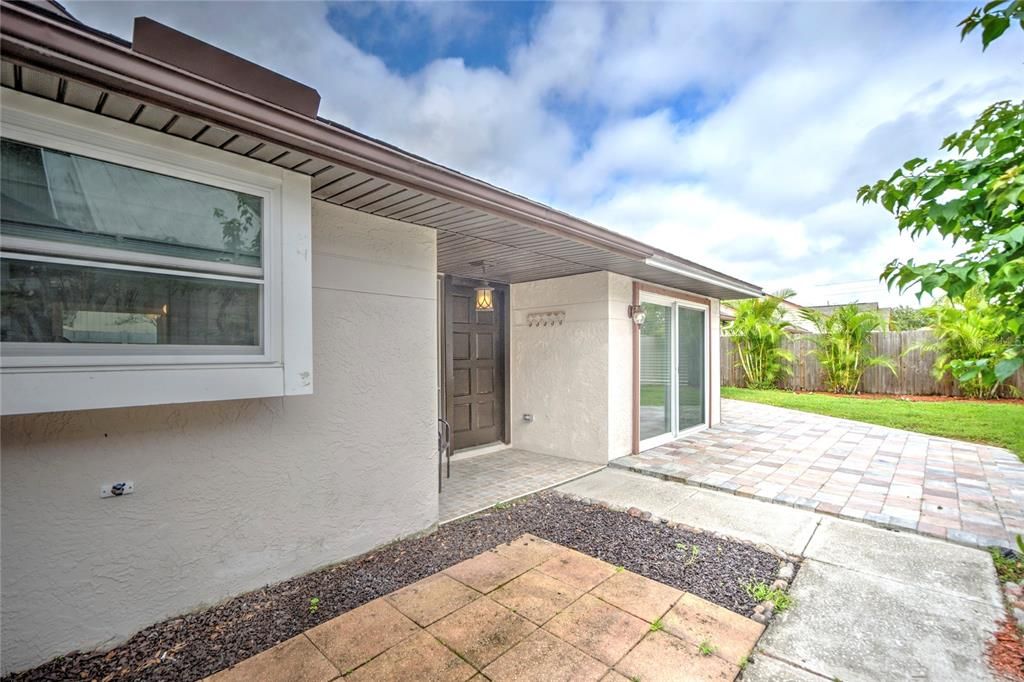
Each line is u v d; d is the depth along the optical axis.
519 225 3.55
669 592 2.72
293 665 2.11
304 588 2.83
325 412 3.10
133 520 2.33
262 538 2.80
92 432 2.21
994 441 6.69
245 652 2.23
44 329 1.89
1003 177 1.58
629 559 3.17
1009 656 2.17
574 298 6.11
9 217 1.80
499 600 2.63
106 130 1.96
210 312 2.32
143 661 2.17
